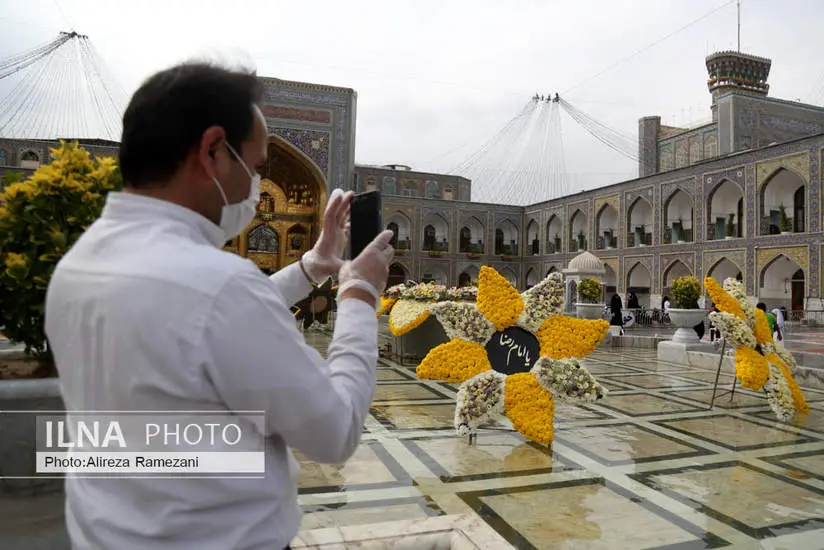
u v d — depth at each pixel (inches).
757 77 1063.0
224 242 43.6
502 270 1244.5
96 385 35.0
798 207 792.3
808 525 108.5
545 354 165.6
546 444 154.8
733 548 98.8
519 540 100.8
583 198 1079.6
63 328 36.8
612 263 1008.9
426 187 1277.1
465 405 161.0
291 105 854.5
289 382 34.5
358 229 52.1
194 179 39.5
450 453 152.4
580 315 464.4
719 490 127.2
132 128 38.6
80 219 64.5
